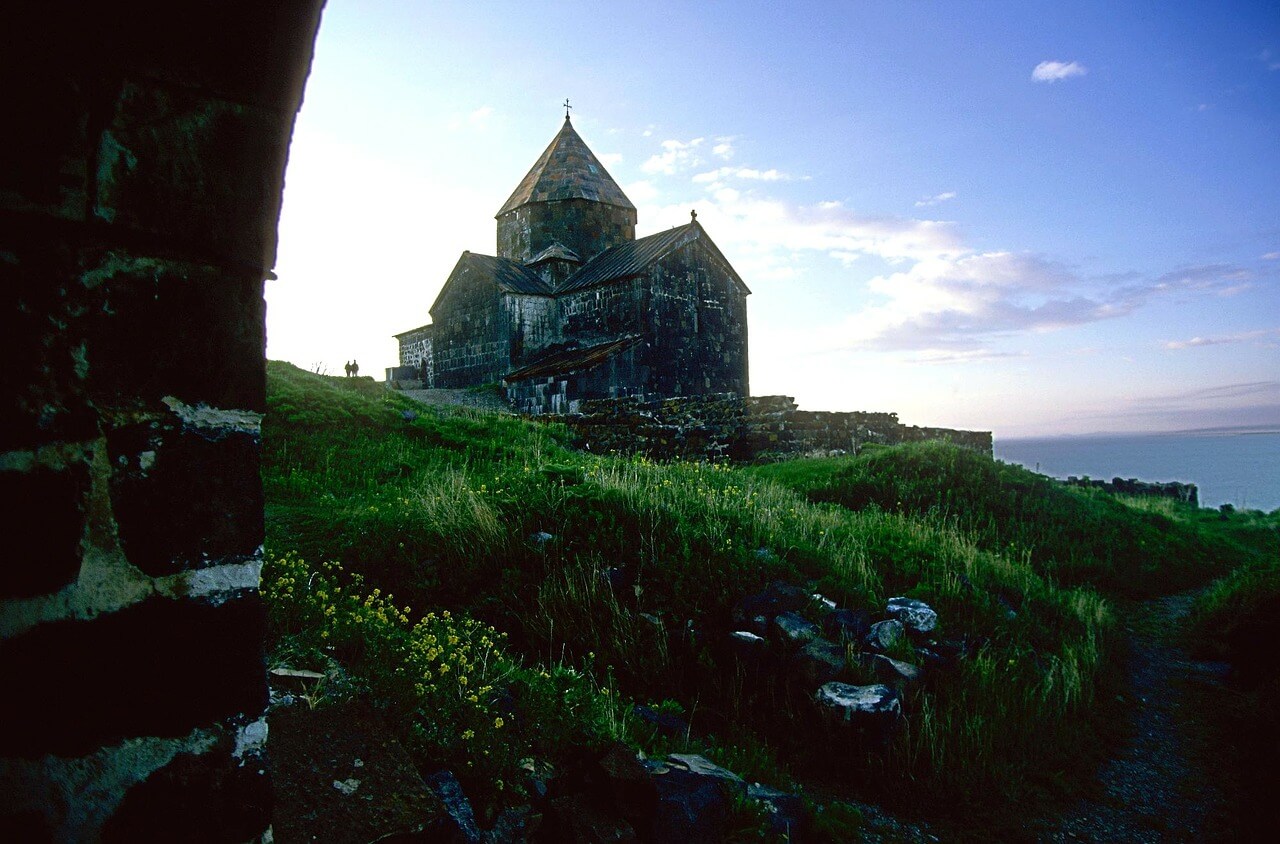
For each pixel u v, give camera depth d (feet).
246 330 5.54
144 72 4.95
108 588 4.90
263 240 5.57
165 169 5.08
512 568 23.70
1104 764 20.02
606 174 110.63
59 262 4.72
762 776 16.72
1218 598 34.17
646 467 38.09
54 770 4.72
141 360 5.02
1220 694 25.14
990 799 17.33
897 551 30.25
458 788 11.09
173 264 5.16
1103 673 25.64
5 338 4.54
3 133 4.50
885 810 16.72
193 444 5.26
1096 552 42.60
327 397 44.55
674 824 12.02
